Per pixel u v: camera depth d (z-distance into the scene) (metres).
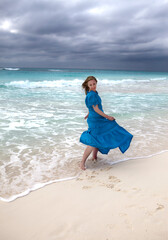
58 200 2.56
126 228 2.04
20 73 31.34
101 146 3.31
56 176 3.22
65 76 30.23
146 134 5.36
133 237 1.92
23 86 16.00
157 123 6.46
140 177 3.18
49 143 4.62
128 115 7.39
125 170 3.44
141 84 23.16
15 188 2.85
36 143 4.59
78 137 5.07
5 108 7.93
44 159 3.82
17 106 8.42
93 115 3.41
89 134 3.43
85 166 3.61
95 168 3.54
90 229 2.04
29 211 2.35
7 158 3.78
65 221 2.17
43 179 3.12
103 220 2.17
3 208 2.40
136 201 2.52
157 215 2.23
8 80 21.50
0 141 4.59
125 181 3.05
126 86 19.58
